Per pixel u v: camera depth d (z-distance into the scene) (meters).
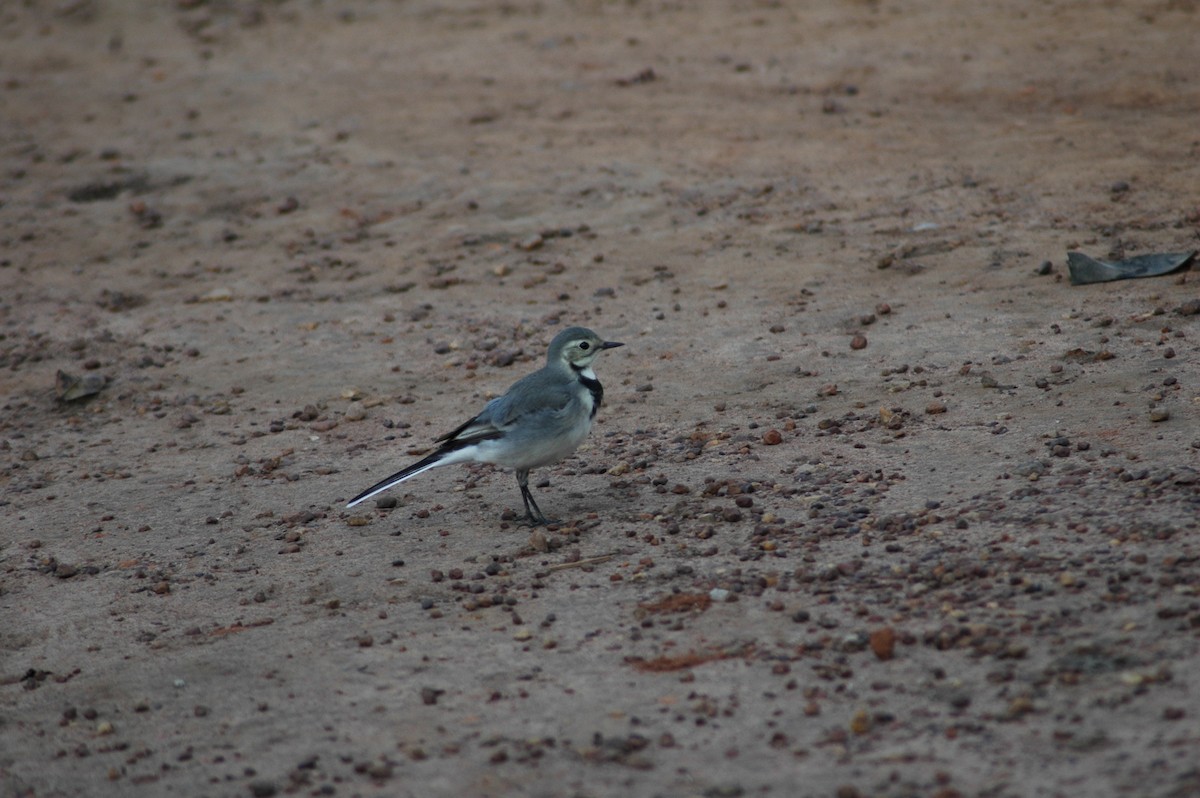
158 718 9.23
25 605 11.50
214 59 31.72
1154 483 10.52
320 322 18.53
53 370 18.11
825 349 15.32
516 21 31.06
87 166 25.92
